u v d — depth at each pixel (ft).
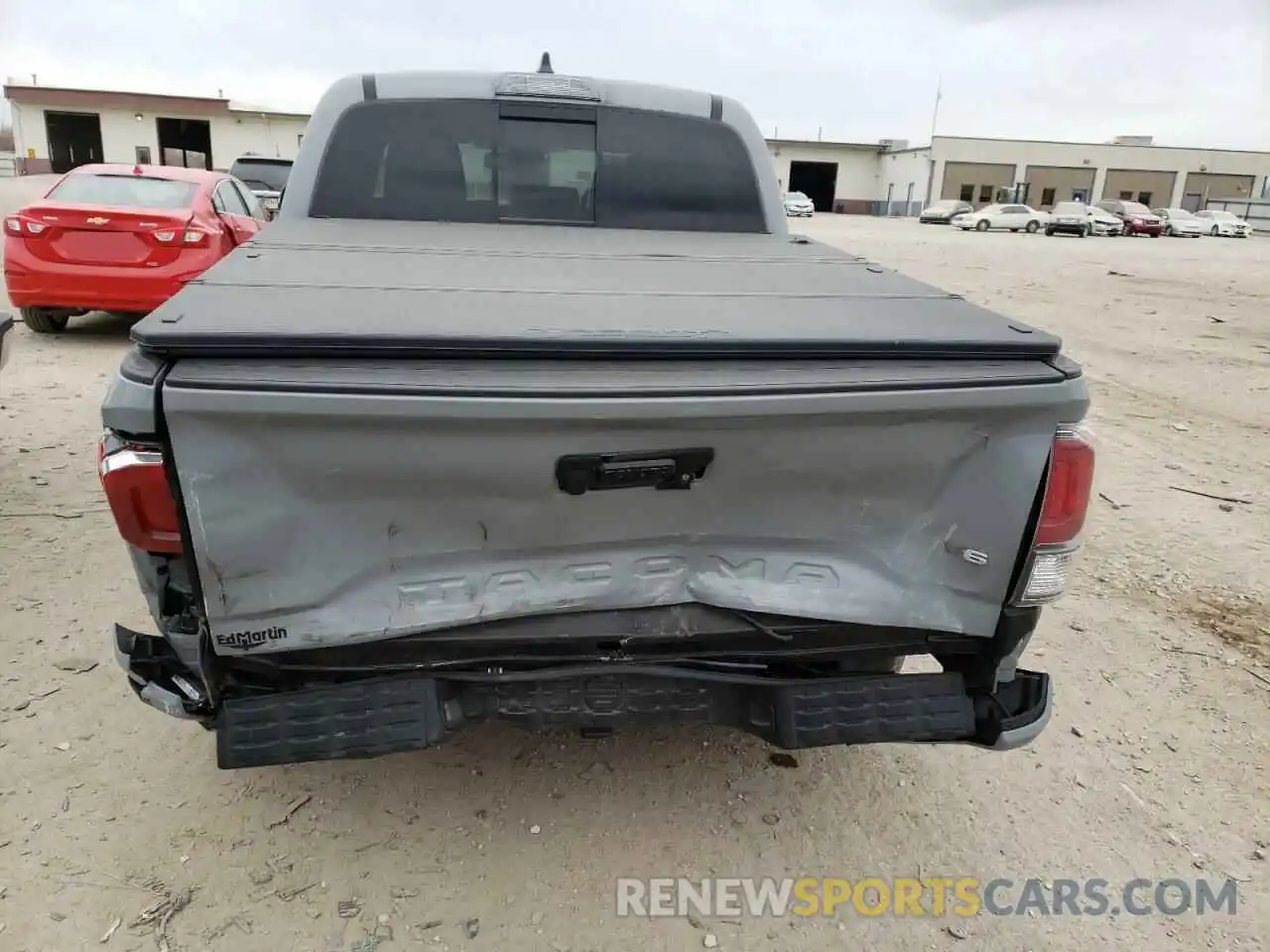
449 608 7.10
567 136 13.17
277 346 6.30
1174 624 13.82
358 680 7.33
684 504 7.16
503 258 10.09
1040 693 8.20
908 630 7.85
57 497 16.39
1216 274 72.08
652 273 9.62
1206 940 8.31
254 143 180.96
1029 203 221.46
